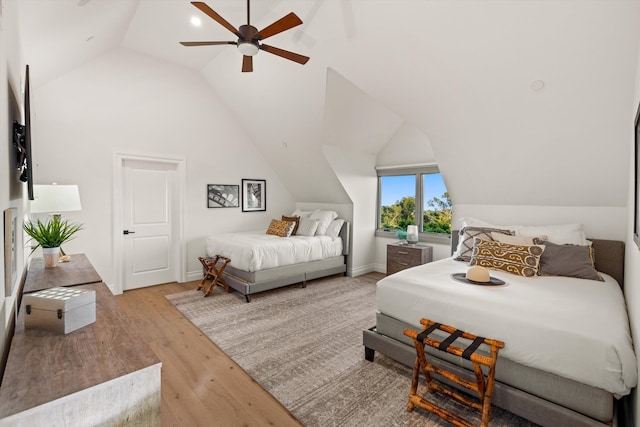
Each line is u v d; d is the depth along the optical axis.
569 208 3.28
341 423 1.83
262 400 2.05
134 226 4.39
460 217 4.07
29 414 0.86
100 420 0.98
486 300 1.96
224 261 4.34
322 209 5.86
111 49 3.91
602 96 2.39
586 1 1.98
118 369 1.05
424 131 3.55
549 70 2.42
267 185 5.88
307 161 5.12
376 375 2.31
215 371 2.39
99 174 3.95
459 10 2.35
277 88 4.16
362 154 5.37
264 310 3.65
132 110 4.19
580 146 2.78
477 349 1.90
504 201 3.70
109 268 4.07
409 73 3.02
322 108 3.99
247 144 5.54
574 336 1.57
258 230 5.73
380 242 5.67
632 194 2.11
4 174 1.23
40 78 3.09
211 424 1.84
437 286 2.23
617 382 1.45
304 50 3.40
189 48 4.04
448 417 1.76
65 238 2.60
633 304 1.78
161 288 4.48
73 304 1.33
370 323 3.29
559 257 2.70
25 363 1.07
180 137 4.68
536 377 1.68
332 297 4.16
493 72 2.63
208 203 5.03
